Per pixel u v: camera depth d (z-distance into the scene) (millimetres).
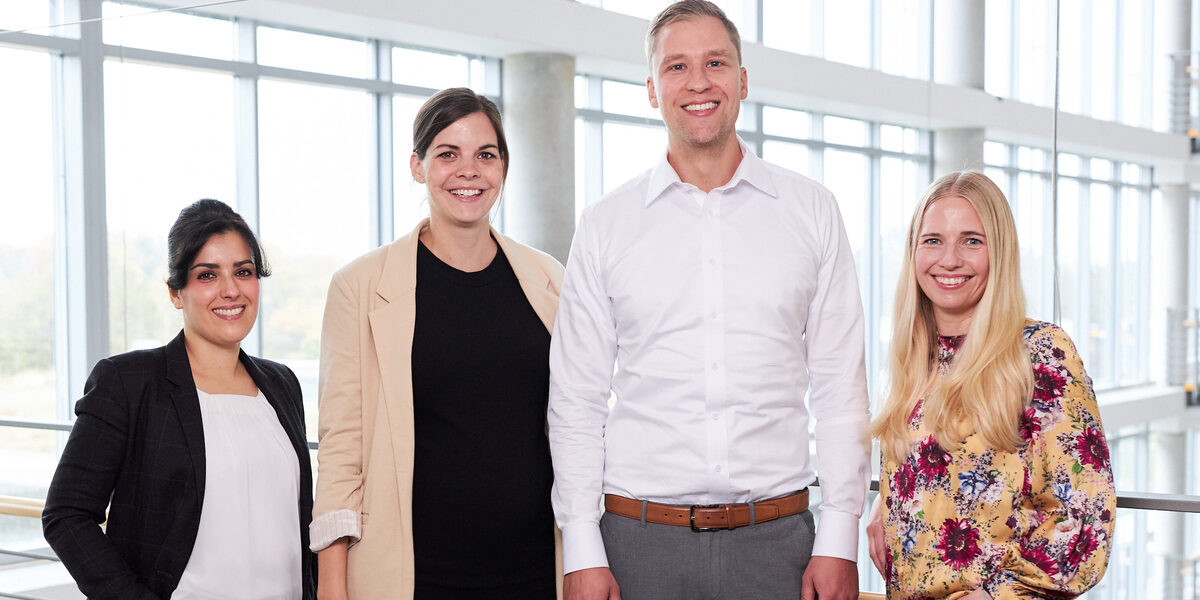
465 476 1993
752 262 1947
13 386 4043
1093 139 5535
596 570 1904
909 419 1769
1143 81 5457
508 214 7863
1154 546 5438
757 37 7395
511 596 2029
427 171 2021
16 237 4035
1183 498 2051
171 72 5906
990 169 6375
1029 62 5918
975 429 1661
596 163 7980
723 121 1947
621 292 1987
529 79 7641
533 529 2055
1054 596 1586
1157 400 5547
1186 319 5477
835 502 1903
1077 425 1587
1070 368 1618
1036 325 1691
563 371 2008
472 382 2012
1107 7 5469
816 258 1982
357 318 2033
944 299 1762
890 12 7117
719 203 1980
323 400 2041
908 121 7020
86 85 4070
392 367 1986
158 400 1847
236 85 6598
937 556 1683
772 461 1916
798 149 7547
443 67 7898
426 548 1999
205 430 1864
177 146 5871
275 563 1909
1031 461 1619
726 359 1917
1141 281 5535
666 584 1906
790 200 2000
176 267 1899
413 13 7043
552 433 2002
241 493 1867
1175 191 5500
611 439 1987
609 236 2021
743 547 1897
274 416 1989
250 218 7062
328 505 1972
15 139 4031
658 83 1983
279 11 6723
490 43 7500
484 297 2068
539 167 7691
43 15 4629
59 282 4027
